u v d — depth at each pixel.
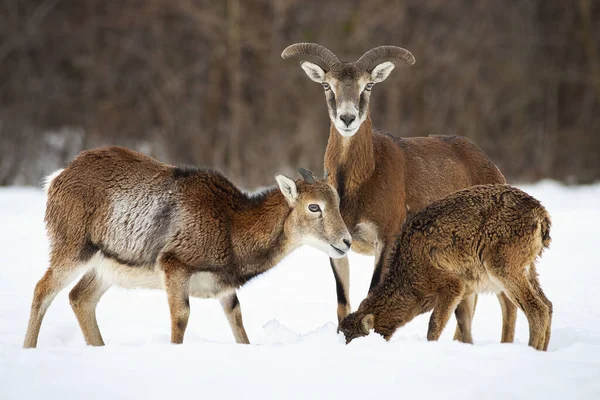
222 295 20.77
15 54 83.38
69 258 19.97
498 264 18.78
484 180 26.70
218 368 16.09
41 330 21.61
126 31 85.69
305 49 25.00
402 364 16.11
